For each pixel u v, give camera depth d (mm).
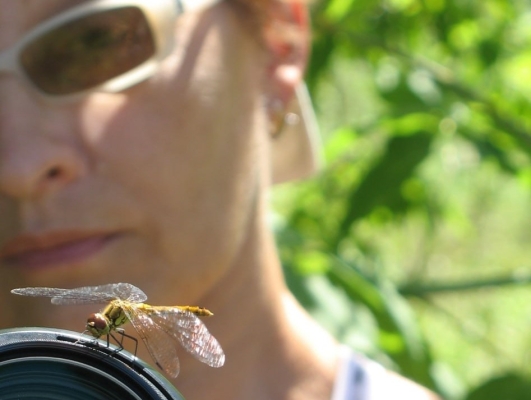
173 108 653
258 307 707
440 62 1354
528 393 991
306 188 1247
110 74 641
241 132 691
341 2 1201
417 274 1672
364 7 1213
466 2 1310
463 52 1351
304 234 1161
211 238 668
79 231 626
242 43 699
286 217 1207
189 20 669
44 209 621
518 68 1335
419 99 1159
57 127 628
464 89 1179
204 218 665
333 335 893
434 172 1334
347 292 937
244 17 702
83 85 632
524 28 1356
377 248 1384
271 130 767
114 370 492
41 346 489
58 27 636
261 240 711
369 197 1180
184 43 665
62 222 623
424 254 1684
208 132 667
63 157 623
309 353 721
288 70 765
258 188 709
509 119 1180
